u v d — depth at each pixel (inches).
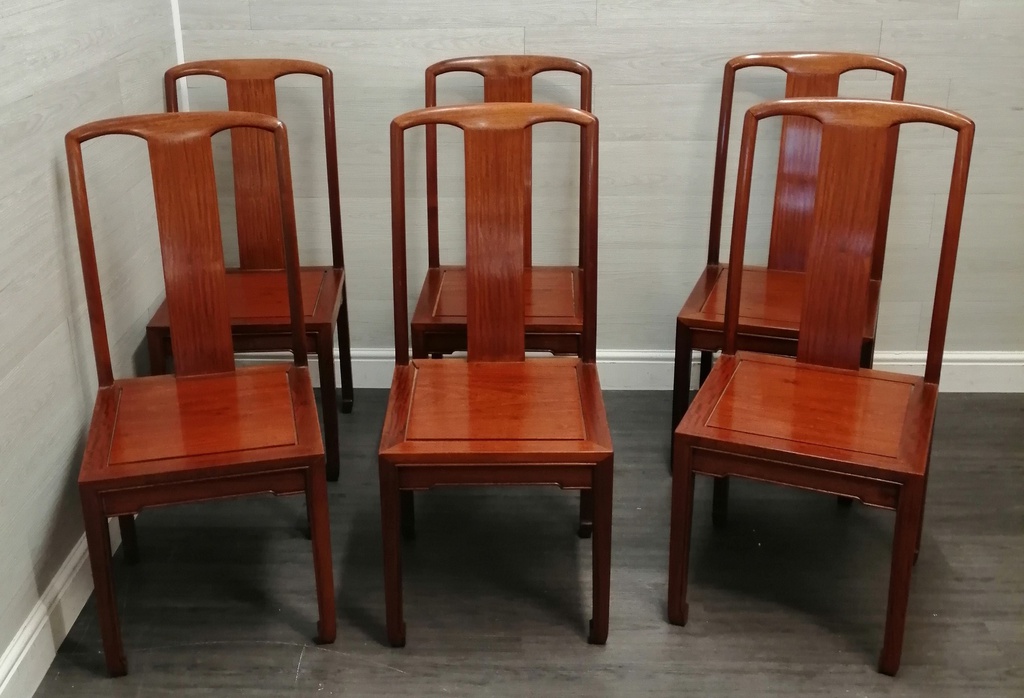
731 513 98.0
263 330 93.4
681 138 109.9
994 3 103.3
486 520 96.9
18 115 73.2
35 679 75.4
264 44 107.5
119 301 93.0
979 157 109.1
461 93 108.7
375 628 82.3
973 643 80.3
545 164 111.0
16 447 73.3
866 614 83.7
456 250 115.3
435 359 90.3
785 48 106.3
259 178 102.7
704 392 80.9
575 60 100.7
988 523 95.3
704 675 77.1
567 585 87.4
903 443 73.3
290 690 75.7
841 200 79.8
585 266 83.7
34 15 75.5
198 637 81.0
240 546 92.7
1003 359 117.6
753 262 115.3
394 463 73.9
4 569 71.6
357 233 114.3
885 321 116.9
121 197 93.5
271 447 74.0
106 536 72.4
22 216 73.9
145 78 98.7
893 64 95.7
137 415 77.8
